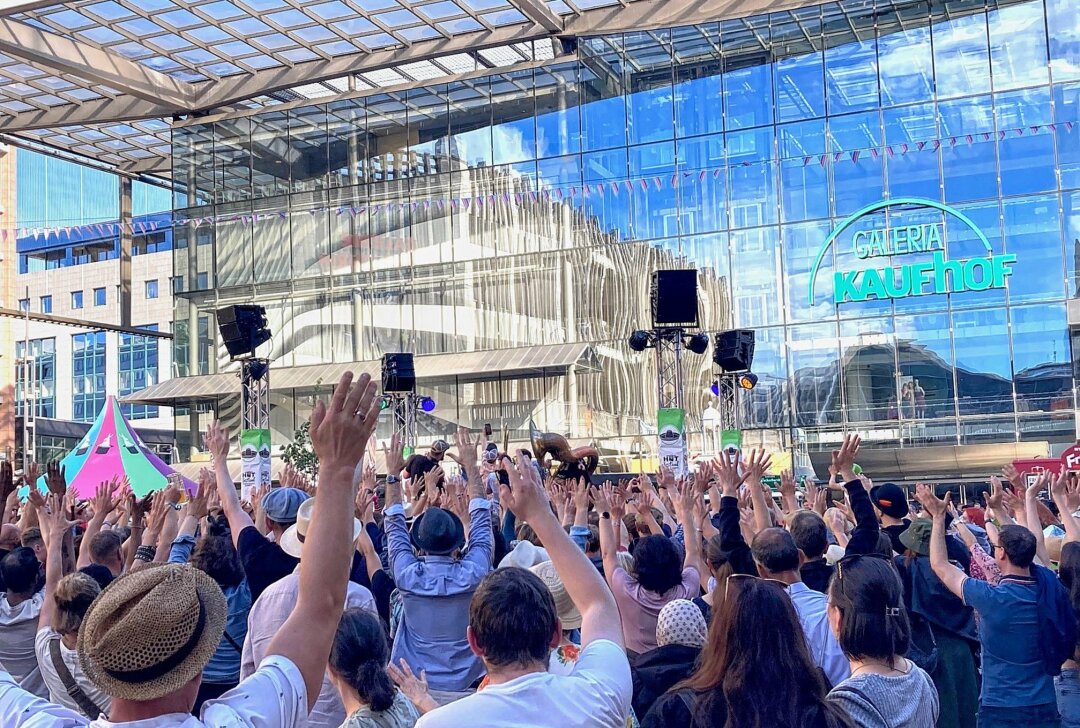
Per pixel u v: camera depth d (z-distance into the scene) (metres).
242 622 5.49
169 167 44.09
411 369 21.48
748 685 3.32
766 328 33.78
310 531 2.46
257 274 39.31
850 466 5.63
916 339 32.56
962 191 32.44
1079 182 31.52
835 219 33.44
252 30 31.38
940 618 5.77
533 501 3.02
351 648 3.77
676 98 34.97
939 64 32.84
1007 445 30.95
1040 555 6.48
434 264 37.22
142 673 2.17
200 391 39.00
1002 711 5.25
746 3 31.81
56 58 30.70
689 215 34.66
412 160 37.72
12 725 2.63
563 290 35.59
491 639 2.84
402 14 30.73
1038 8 32.19
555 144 36.06
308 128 38.91
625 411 34.53
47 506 4.66
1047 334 31.39
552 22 31.73
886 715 3.46
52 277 90.69
